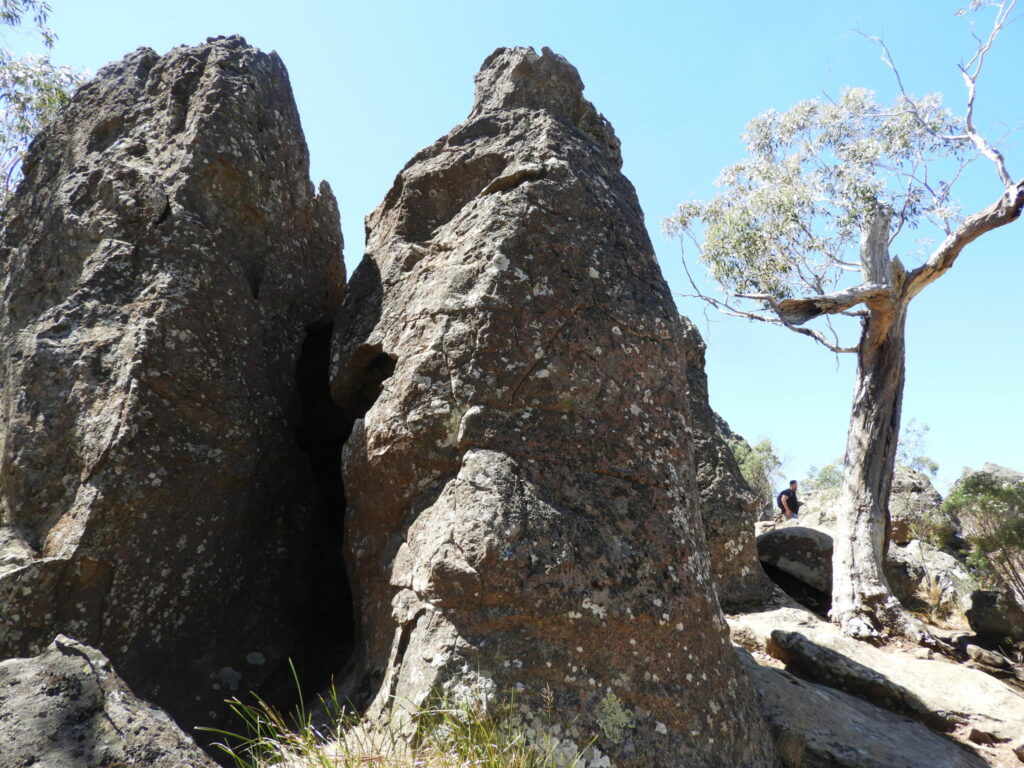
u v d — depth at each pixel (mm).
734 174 15570
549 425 4645
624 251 5461
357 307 5824
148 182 5625
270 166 6336
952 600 10859
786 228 13820
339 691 4633
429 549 4293
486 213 5215
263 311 5926
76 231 5516
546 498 4391
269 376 5801
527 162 5652
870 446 10625
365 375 5676
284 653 5234
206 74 6367
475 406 4594
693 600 4527
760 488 22766
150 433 4855
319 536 5840
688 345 10000
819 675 6430
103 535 4578
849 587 9516
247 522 5355
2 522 4695
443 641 3994
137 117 6305
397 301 5457
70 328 5078
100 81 6715
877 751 4969
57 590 4418
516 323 4805
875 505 10234
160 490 4816
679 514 4770
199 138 5859
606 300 5125
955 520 12555
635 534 4512
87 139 6270
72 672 3295
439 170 6035
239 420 5367
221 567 5121
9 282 5723
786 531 10766
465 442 4512
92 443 4727
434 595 4117
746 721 4512
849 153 14117
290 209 6500
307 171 6875
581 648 4074
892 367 11031
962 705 6332
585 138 6301
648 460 4812
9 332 5410
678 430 5137
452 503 4383
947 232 13703
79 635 4445
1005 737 5949
